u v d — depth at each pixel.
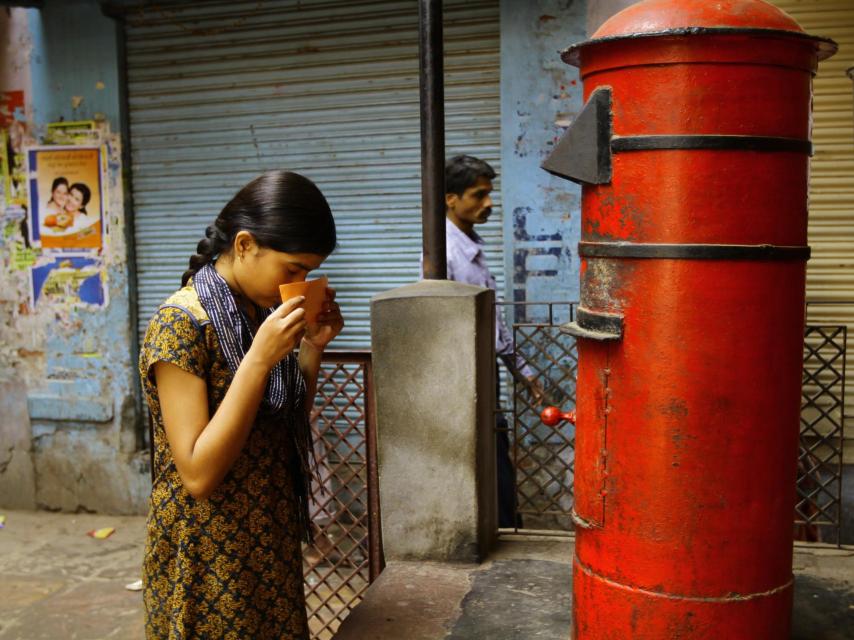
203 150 5.15
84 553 4.90
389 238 4.89
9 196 5.44
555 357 4.52
